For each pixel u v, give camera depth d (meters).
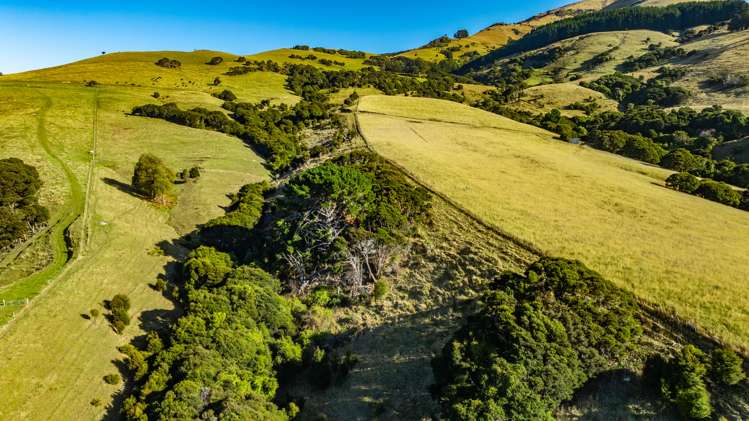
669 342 27.86
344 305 39.00
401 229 45.31
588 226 45.28
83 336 32.81
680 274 35.06
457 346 26.45
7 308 33.91
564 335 26.52
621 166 75.75
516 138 90.75
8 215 44.97
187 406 25.41
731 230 45.62
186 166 76.62
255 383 29.70
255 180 76.31
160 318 37.38
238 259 47.94
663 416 23.69
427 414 27.17
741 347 26.16
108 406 27.83
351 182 46.03
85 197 56.53
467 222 46.38
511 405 23.45
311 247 43.78
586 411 24.70
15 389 27.31
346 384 31.41
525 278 31.55
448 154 72.69
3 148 68.94
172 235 53.28
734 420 22.16
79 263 41.69
